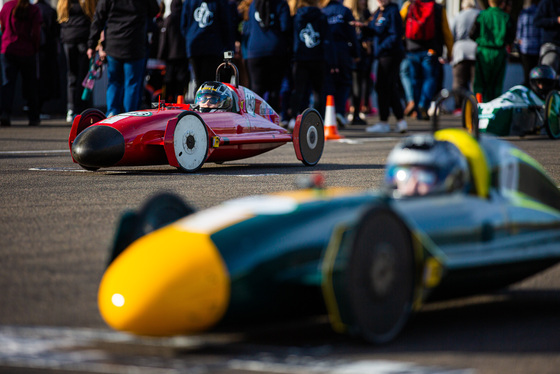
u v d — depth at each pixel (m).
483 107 56.97
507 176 17.25
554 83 59.03
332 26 68.62
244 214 14.87
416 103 79.94
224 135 40.47
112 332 15.46
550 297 18.19
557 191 18.59
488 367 13.61
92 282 19.05
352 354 14.10
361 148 53.44
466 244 15.65
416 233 14.59
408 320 15.09
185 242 14.40
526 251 16.55
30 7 70.25
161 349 14.53
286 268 13.98
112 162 37.25
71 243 23.16
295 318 14.76
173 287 13.94
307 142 42.72
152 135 37.81
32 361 13.94
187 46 56.78
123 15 54.69
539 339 15.09
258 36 60.22
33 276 19.55
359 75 75.44
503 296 18.28
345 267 13.47
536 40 69.44
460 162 16.44
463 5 76.06
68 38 73.94
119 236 15.97
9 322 16.09
